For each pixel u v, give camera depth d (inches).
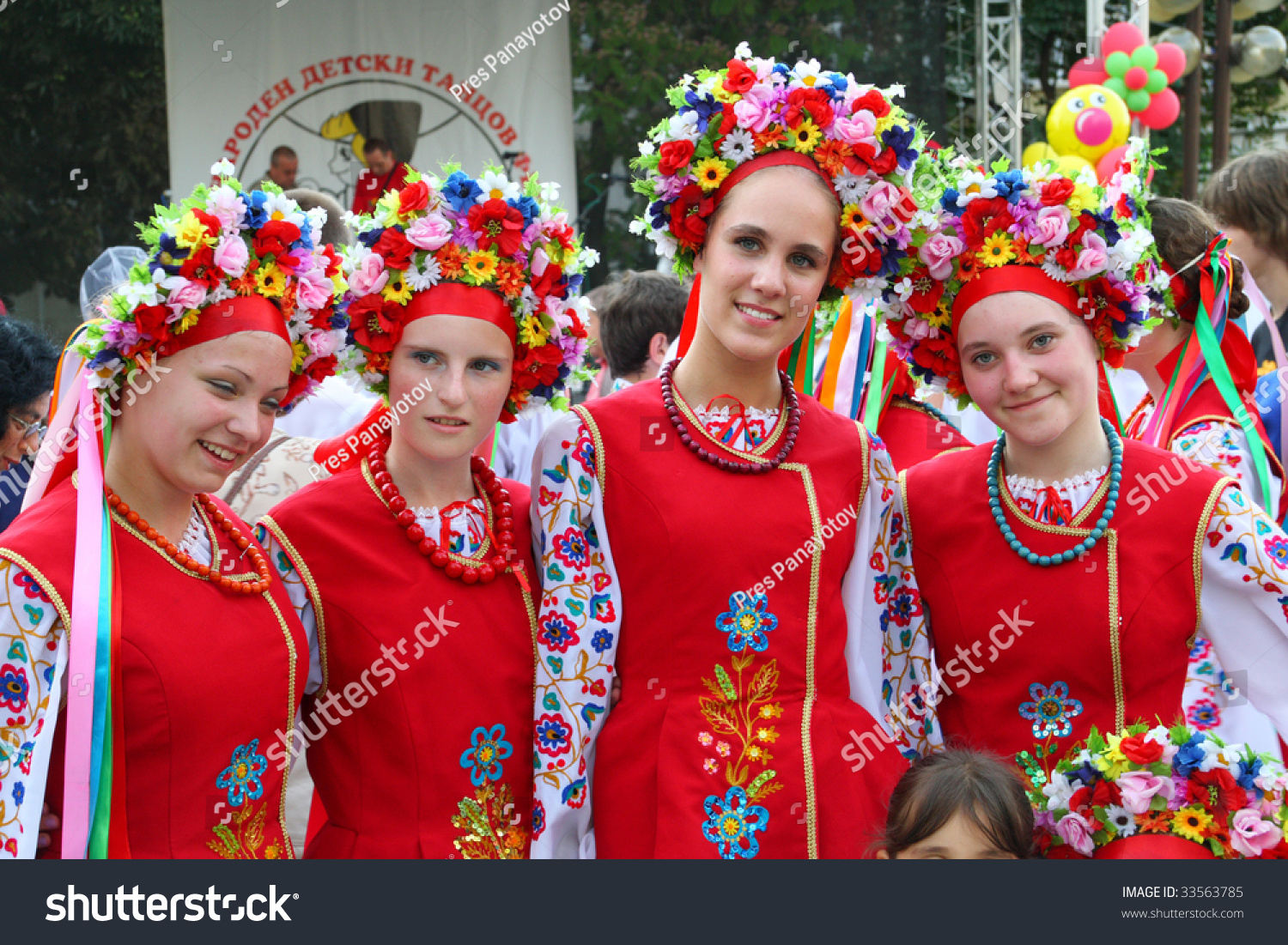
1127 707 89.0
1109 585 89.2
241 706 77.3
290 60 249.0
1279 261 128.1
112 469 77.9
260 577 81.9
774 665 85.7
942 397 134.6
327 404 124.3
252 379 77.1
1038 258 89.4
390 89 251.1
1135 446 92.9
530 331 88.0
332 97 250.2
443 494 88.8
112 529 76.2
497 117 253.6
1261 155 128.4
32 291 263.1
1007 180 89.0
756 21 270.4
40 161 260.7
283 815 82.9
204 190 78.7
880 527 93.5
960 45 297.6
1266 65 364.2
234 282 77.1
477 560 87.8
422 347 84.7
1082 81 273.3
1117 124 255.3
